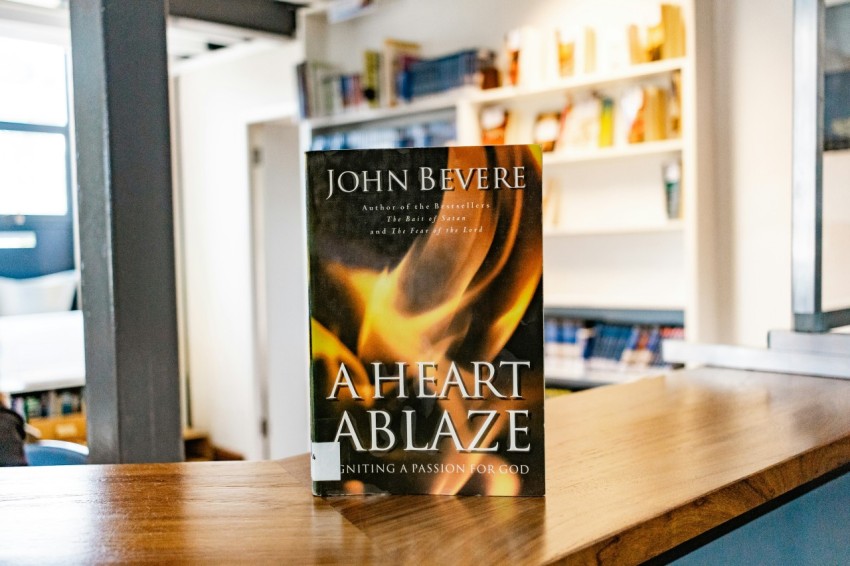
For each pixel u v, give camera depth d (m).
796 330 1.93
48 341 6.51
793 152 1.93
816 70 1.90
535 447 0.92
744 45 4.04
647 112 4.08
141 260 1.76
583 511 0.87
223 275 7.02
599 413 1.41
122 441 1.75
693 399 1.54
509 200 0.90
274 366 6.70
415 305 0.92
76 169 1.79
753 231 4.07
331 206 0.91
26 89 6.48
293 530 0.83
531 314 0.91
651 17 4.29
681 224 3.98
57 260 6.73
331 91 5.53
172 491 0.98
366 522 0.85
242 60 6.63
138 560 0.74
